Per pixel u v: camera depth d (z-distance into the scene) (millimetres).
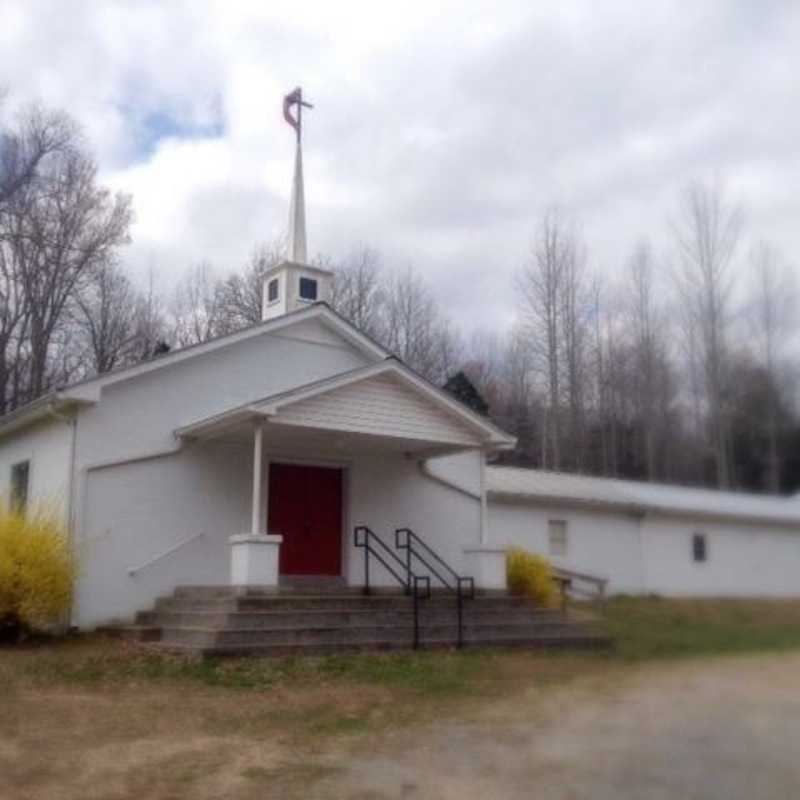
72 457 14594
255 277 39562
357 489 17438
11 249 33125
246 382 16578
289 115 19859
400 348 34969
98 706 9211
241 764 6930
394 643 12992
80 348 34594
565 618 14789
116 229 38906
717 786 4180
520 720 6363
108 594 14500
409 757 6504
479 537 18969
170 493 15430
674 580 9047
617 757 4797
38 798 6172
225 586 14750
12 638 13148
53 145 34625
